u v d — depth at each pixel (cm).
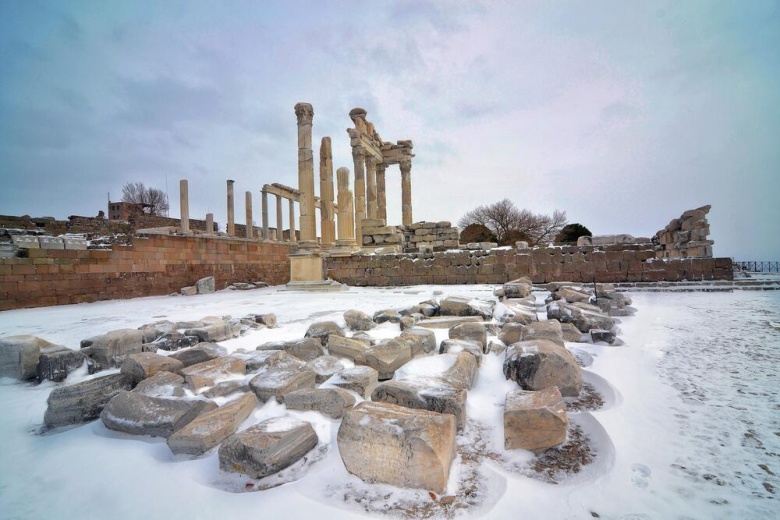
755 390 380
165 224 3148
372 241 2177
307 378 384
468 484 245
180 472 261
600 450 278
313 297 1322
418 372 370
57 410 328
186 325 602
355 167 2359
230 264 2056
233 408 313
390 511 223
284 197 3150
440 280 1752
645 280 1536
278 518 219
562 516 214
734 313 841
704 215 1906
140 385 364
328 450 286
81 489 251
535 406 284
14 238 1236
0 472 269
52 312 1034
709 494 227
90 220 2589
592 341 550
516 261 1669
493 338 536
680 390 382
